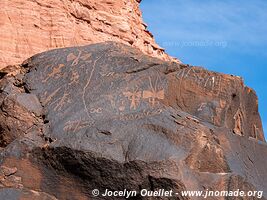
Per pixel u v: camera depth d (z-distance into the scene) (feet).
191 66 45.01
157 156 38.91
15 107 44.45
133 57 46.37
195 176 38.78
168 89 44.11
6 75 48.37
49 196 40.57
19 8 63.67
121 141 40.37
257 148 44.57
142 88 44.19
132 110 42.80
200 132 40.34
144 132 40.45
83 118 42.60
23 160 41.34
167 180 38.04
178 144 39.68
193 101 43.70
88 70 45.91
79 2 68.33
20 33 62.85
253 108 47.01
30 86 46.16
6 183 40.81
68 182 40.52
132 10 77.15
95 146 40.19
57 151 40.78
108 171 39.58
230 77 44.47
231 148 41.52
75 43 65.41
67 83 45.52
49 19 64.64
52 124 42.88
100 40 68.03
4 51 61.52
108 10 71.56
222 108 43.14
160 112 41.68
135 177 38.88
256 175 42.42
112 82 44.75
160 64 45.42
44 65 47.21
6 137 44.04
